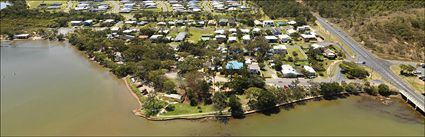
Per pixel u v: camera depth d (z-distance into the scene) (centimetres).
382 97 10450
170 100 9994
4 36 18000
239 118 9212
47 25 19600
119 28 18025
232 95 9775
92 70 12912
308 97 10256
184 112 9362
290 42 15638
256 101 9594
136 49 13388
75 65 13525
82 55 14875
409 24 15650
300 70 11931
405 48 14175
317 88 10556
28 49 15975
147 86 11062
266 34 16850
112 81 11788
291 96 10075
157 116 9194
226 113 9275
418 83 11188
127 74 12131
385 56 13725
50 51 15575
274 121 9106
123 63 13112
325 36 16575
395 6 18362
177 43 15638
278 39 16138
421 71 12156
